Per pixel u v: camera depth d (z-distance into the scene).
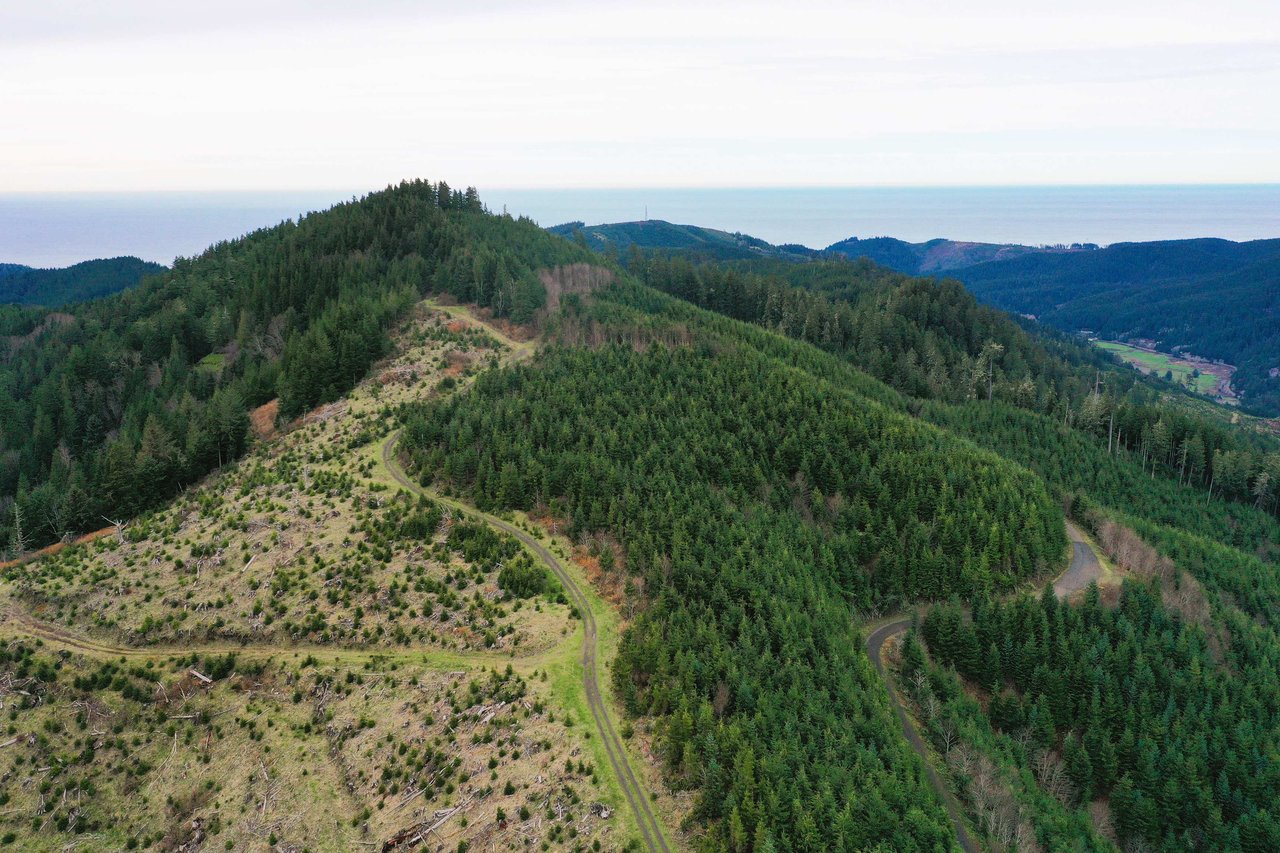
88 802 89.94
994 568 133.88
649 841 74.88
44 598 115.00
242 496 137.75
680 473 139.12
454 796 82.00
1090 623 122.12
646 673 94.31
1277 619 138.25
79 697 100.25
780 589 111.31
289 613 108.56
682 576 110.62
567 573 117.44
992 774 94.19
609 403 159.50
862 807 76.50
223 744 94.56
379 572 114.31
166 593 113.75
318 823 83.62
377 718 93.50
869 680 102.12
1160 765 98.94
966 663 116.44
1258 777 96.69
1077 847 87.38
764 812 73.81
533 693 92.94
